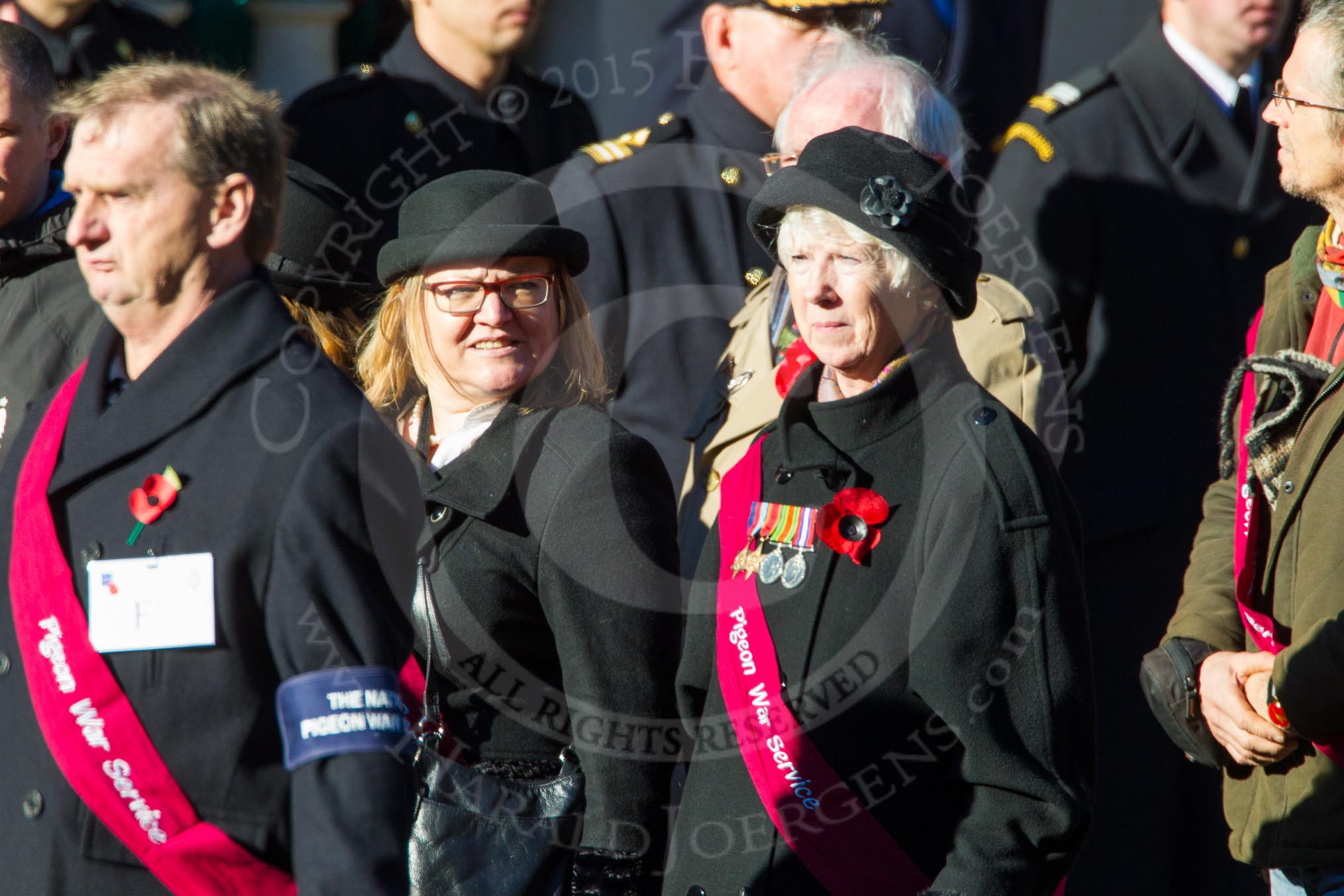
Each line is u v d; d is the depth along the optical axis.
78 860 7.23
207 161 7.28
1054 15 21.75
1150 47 14.54
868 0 12.59
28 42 11.76
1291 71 10.14
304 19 19.06
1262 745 9.75
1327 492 9.66
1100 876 13.59
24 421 8.00
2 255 11.50
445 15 13.76
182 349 7.34
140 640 7.08
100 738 7.08
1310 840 9.63
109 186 7.19
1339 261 10.53
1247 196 14.27
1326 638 9.17
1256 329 11.23
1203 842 13.58
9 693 7.43
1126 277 14.01
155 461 7.28
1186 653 10.49
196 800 7.13
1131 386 13.86
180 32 17.11
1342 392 9.71
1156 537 13.66
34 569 7.23
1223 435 10.84
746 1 12.52
